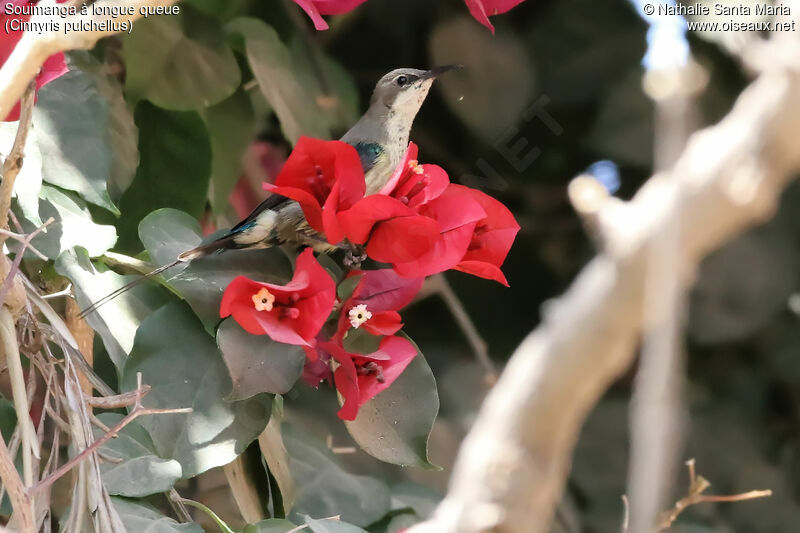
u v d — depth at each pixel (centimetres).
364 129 346
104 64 347
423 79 347
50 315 332
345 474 343
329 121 360
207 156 349
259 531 332
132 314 336
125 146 346
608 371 311
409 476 374
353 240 330
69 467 325
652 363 310
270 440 339
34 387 331
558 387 312
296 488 341
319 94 360
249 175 363
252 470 339
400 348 332
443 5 376
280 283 334
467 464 313
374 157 346
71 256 335
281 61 353
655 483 309
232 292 329
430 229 329
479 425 314
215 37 349
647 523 309
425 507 345
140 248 347
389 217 329
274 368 330
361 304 332
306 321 329
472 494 313
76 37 320
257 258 334
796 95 304
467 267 332
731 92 370
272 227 334
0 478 329
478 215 330
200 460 332
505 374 313
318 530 332
